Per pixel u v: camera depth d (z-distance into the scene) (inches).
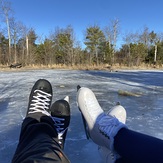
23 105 168.9
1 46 1242.6
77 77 442.0
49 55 1284.4
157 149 40.4
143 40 1540.4
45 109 68.2
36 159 35.2
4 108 159.3
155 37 1542.8
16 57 1143.6
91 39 1401.3
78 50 1312.7
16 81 352.8
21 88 266.8
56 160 36.0
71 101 182.9
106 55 1336.1
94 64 1225.4
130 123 122.5
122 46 1448.1
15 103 176.9
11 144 94.1
